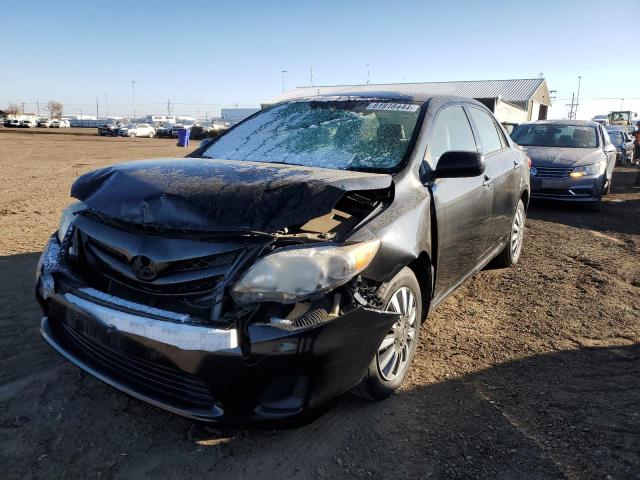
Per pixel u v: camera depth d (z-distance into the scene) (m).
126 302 2.46
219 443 2.62
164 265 2.40
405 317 3.05
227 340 2.20
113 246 2.55
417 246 2.95
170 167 2.90
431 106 3.82
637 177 14.34
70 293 2.62
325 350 2.29
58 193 10.11
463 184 3.72
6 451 2.50
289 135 3.77
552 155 9.37
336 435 2.71
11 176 12.95
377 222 2.74
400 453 2.59
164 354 2.29
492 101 38.31
